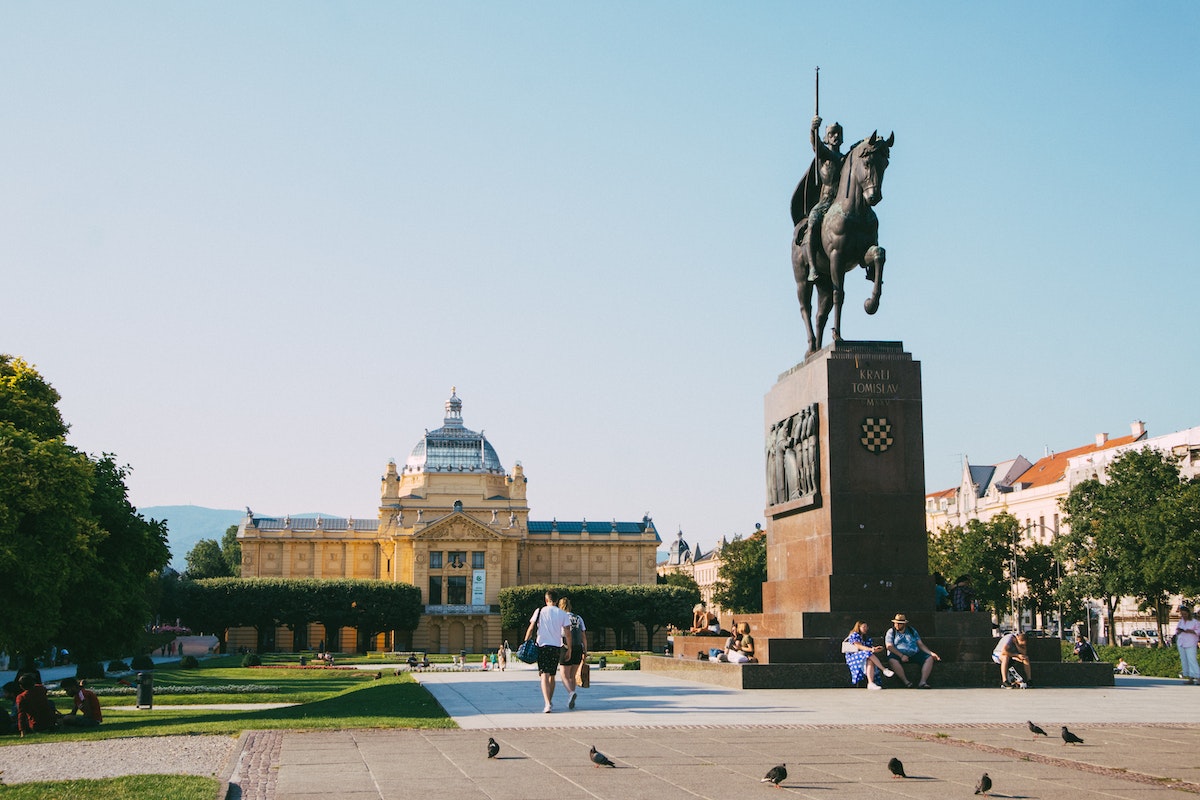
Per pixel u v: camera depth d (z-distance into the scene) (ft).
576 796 45.19
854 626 104.53
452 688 112.78
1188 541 257.96
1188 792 46.80
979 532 377.30
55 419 181.98
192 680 221.05
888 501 107.45
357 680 213.25
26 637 144.97
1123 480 285.64
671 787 47.32
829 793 46.03
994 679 101.30
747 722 71.51
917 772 51.34
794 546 116.16
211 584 495.00
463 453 618.44
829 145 120.06
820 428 110.32
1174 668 148.05
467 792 46.14
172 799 45.01
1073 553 301.84
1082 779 49.70
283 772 51.65
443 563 562.66
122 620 186.80
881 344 110.93
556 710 81.10
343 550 603.26
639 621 512.22
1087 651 151.53
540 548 617.62
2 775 55.72
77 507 149.89
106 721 107.76
